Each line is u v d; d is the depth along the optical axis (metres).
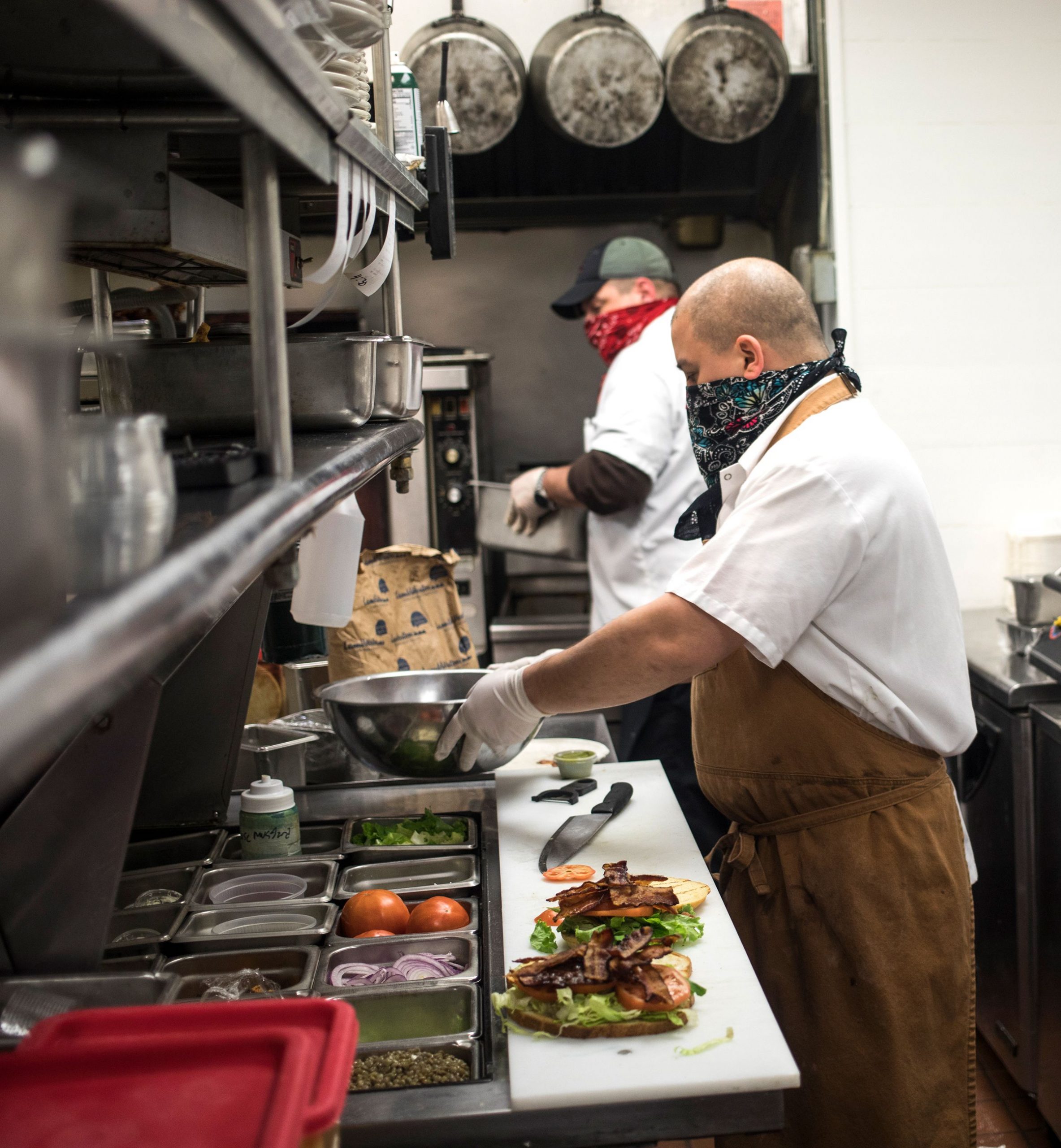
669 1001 1.09
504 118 2.96
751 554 1.41
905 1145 1.49
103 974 1.05
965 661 1.57
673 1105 1.01
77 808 1.09
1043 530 2.83
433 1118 0.99
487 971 1.25
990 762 2.38
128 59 0.90
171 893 1.57
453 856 1.61
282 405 0.87
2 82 0.94
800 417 1.54
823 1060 1.53
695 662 1.44
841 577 1.43
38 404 0.43
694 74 2.96
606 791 1.83
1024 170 2.96
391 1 1.48
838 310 2.98
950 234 2.97
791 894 1.55
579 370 3.86
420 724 1.73
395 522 3.20
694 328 1.60
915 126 2.94
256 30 0.65
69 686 0.41
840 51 2.91
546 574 3.51
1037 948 2.25
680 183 3.50
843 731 1.51
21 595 0.42
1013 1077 2.44
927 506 1.51
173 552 0.57
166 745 1.71
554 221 3.66
